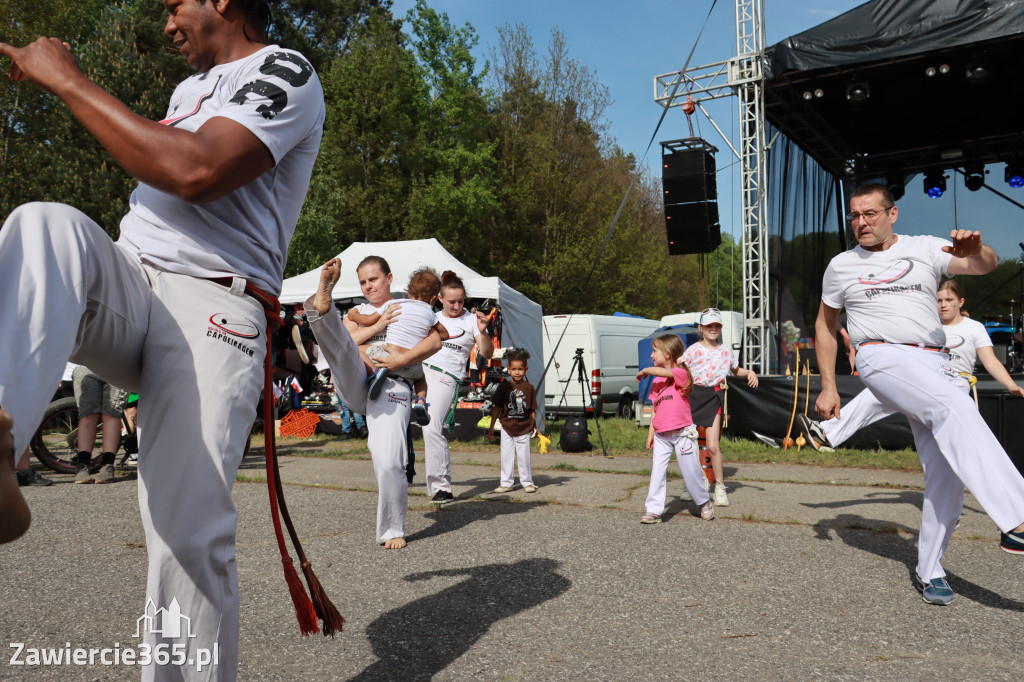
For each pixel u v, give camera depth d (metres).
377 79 31.95
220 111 1.44
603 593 3.20
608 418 16.52
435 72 34.91
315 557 3.77
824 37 11.04
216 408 1.49
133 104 21.08
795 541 4.20
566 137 34.19
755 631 2.75
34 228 1.20
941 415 3.12
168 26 1.73
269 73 1.54
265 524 4.54
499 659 2.45
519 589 3.24
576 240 33.66
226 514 1.52
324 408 11.38
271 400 1.74
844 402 9.10
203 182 1.34
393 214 31.33
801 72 12.01
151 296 1.49
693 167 12.65
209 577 1.49
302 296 12.27
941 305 5.18
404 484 4.07
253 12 1.74
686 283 43.81
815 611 2.99
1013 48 11.50
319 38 38.09
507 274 34.06
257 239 1.62
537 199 34.16
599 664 2.41
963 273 3.32
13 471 1.01
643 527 4.57
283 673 2.30
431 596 3.13
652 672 2.35
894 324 3.45
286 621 2.79
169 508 1.45
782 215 13.43
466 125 34.44
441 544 4.08
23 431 1.08
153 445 1.47
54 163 19.73
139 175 1.31
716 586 3.32
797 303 13.98
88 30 23.88
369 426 4.08
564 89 34.19
